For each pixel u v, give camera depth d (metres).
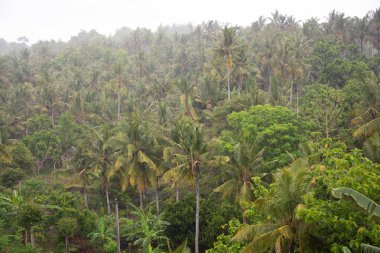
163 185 48.47
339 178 15.14
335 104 34.91
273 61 58.47
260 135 32.56
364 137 30.97
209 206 31.97
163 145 40.41
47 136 56.19
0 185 41.88
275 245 14.45
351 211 14.27
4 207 32.41
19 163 49.69
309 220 13.73
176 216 30.86
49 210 32.75
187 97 52.31
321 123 34.12
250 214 18.30
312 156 21.42
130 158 38.06
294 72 55.25
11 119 64.12
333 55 59.19
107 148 41.50
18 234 29.38
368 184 14.04
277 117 37.06
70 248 31.19
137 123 39.16
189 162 28.88
